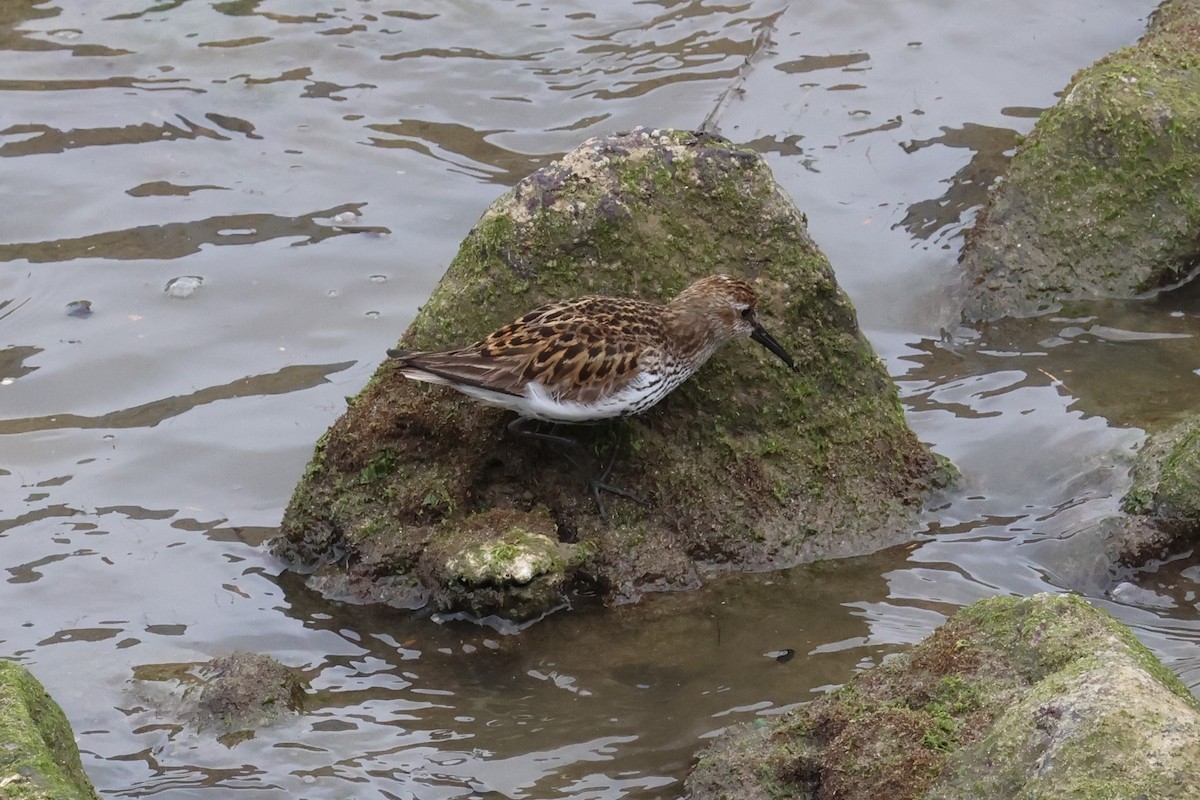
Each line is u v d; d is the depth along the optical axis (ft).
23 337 48.14
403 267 51.49
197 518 41.14
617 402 37.14
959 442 43.11
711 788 29.91
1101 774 23.27
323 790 31.68
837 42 63.26
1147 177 49.78
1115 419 43.37
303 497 39.22
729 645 36.04
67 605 37.76
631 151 39.65
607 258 39.06
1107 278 49.62
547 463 39.19
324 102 60.08
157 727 33.58
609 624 36.96
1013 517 40.27
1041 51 62.18
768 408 39.99
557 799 31.07
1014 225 50.67
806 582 38.34
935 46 62.90
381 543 38.42
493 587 36.52
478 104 59.88
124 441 43.98
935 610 36.96
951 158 56.39
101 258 51.83
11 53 62.39
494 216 38.88
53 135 57.93
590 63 62.03
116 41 63.31
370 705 34.45
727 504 39.34
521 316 37.86
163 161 56.85
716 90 60.13
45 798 24.64
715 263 39.81
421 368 36.14
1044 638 28.55
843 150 56.95
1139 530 38.11
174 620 37.40
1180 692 27.04
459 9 64.85
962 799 25.14
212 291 50.42
